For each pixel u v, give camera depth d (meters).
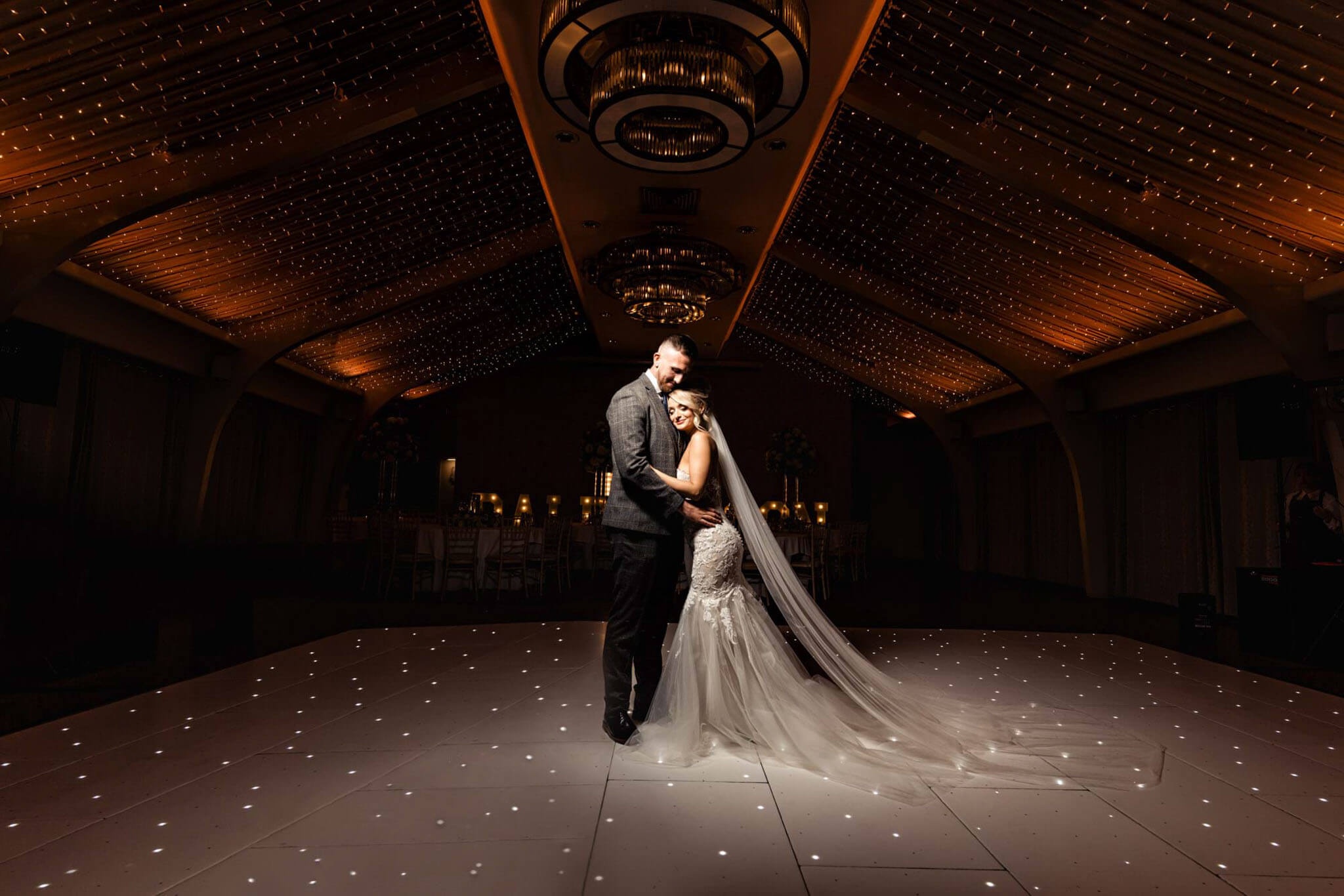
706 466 2.98
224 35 4.39
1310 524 5.43
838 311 10.16
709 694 2.84
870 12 4.30
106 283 6.80
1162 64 4.09
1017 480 11.50
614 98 4.06
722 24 4.41
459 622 6.18
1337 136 4.07
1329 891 1.77
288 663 4.38
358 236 7.36
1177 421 7.95
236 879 1.77
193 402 8.96
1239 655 5.03
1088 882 1.80
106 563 7.95
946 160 5.85
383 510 10.65
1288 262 5.17
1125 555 8.72
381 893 1.71
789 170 6.16
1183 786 2.48
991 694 3.74
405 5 4.53
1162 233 5.29
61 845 1.95
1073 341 8.12
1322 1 3.41
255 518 10.82
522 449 14.34
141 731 2.99
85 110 4.62
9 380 6.28
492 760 2.66
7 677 3.94
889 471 15.96
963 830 2.10
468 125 6.10
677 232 7.51
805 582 8.73
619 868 1.84
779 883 1.78
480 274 8.80
